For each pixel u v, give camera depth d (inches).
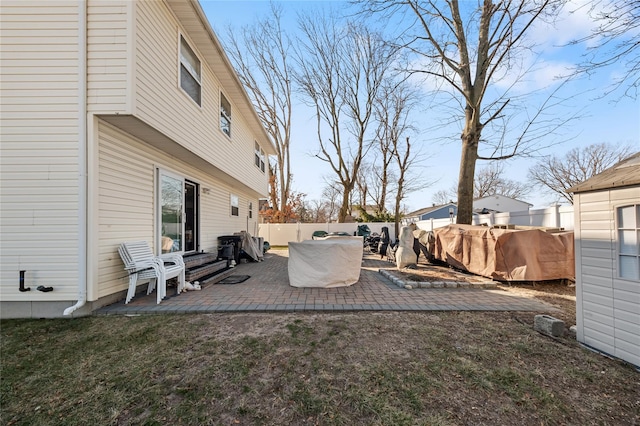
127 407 81.0
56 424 74.5
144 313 159.8
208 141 271.4
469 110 335.6
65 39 158.1
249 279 264.4
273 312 162.1
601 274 113.8
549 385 91.0
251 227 548.1
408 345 118.5
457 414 78.3
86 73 158.6
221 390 88.6
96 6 159.8
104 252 168.9
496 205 1198.9
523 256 226.1
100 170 166.2
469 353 111.5
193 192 299.7
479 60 327.3
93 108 158.6
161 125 190.4
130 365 102.9
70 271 156.6
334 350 114.0
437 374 97.0
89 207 159.0
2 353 112.5
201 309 163.3
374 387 90.0
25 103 156.9
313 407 81.0
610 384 91.8
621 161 118.7
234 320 148.3
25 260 155.3
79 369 100.4
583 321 120.0
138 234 201.6
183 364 103.3
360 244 247.9
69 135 157.8
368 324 142.0
